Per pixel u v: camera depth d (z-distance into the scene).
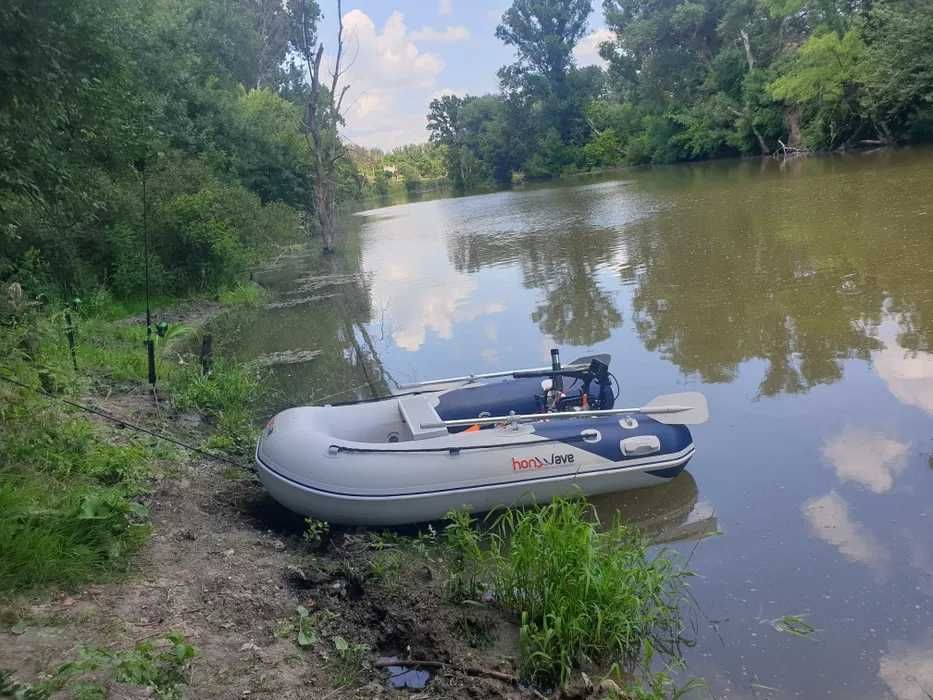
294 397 7.92
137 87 9.21
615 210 23.78
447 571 4.29
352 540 4.65
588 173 59.12
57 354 7.70
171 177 15.70
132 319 12.16
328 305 13.39
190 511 4.88
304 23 23.28
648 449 5.09
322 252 22.84
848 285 9.66
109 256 13.72
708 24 45.44
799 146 37.31
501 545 4.64
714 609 3.89
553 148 63.22
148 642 2.99
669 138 48.59
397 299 13.23
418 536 4.82
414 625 3.69
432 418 5.31
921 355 6.96
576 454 5.01
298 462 4.95
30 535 3.63
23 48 4.92
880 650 3.48
